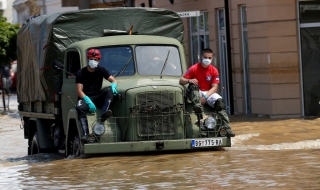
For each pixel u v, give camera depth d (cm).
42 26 3038
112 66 2644
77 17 2898
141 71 2644
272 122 3697
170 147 2409
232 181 1877
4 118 5697
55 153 3120
